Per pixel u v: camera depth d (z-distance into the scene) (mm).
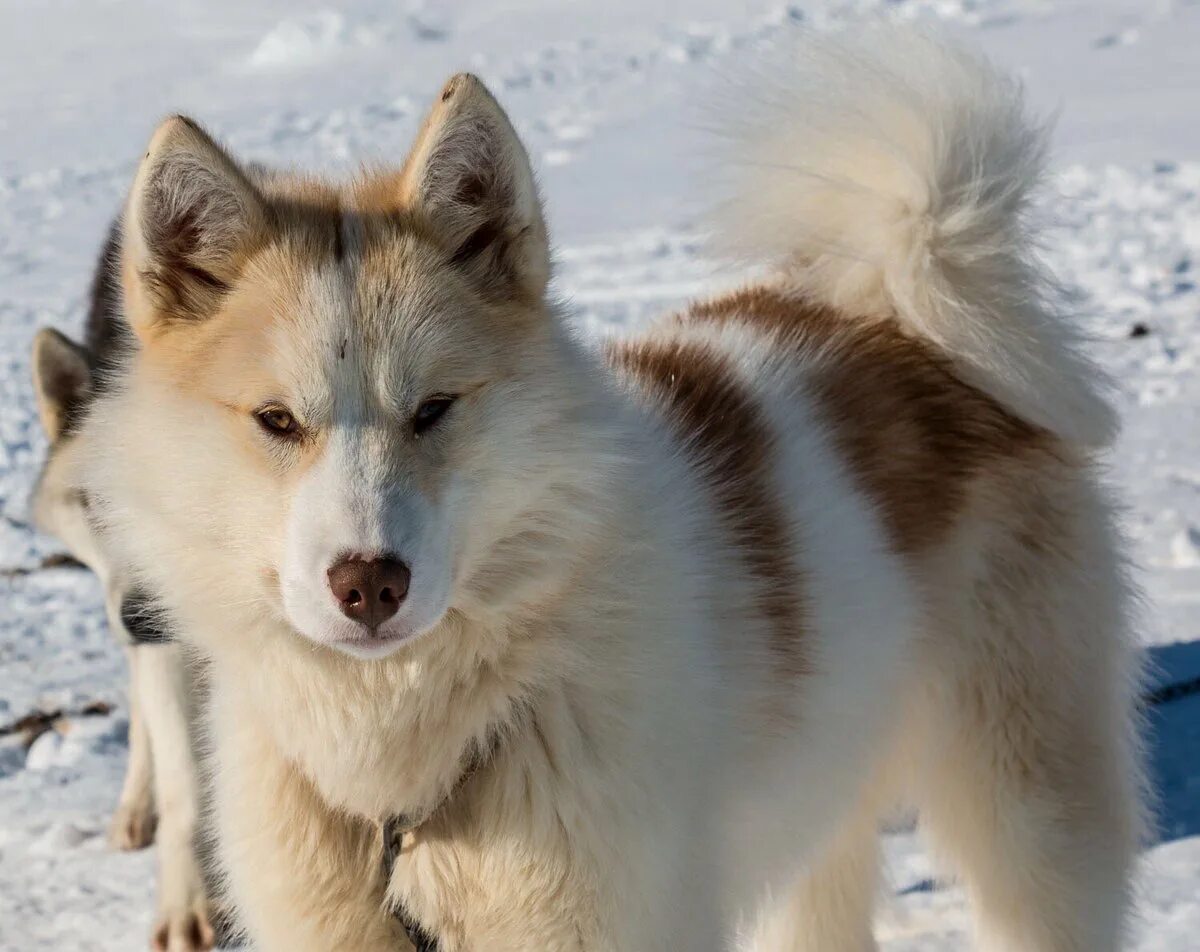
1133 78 26812
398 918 5262
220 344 4875
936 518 6535
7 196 28625
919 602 6453
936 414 6703
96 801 9219
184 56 46000
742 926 5891
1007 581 6680
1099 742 6777
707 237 7355
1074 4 34875
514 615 4914
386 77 38062
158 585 5227
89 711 10484
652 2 45562
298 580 4590
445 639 4906
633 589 5004
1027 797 6656
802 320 6969
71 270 22828
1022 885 6695
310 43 43625
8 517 14227
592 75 33844
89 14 55219
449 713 4984
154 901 8008
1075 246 17859
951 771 6828
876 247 6816
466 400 4805
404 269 4887
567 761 4906
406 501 4602
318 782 5156
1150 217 18688
